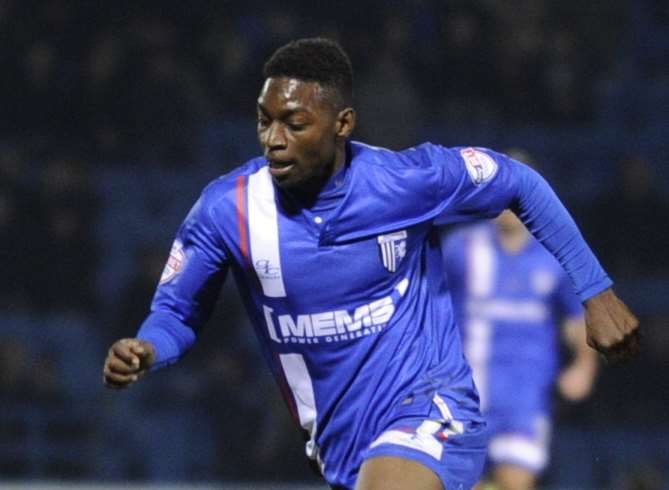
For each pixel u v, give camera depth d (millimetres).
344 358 17656
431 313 18047
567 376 31875
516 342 31625
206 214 17625
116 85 55750
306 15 57531
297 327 17672
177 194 55688
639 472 45062
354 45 56062
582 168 57156
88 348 50875
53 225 51625
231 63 57000
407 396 17547
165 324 17672
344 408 17766
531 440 31438
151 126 55812
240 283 17938
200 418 48344
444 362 17875
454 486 17203
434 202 17734
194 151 56281
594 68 59250
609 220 51219
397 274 17688
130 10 56906
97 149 55625
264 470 45969
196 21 57406
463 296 31875
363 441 17719
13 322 51156
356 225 17422
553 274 31656
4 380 48656
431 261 18188
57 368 50469
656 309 50469
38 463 48375
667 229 51281
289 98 16781
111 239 54812
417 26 57031
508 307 31672
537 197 18266
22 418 48656
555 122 57438
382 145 52156
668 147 58000
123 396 49438
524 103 57188
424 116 56688
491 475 32438
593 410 48031
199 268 17781
